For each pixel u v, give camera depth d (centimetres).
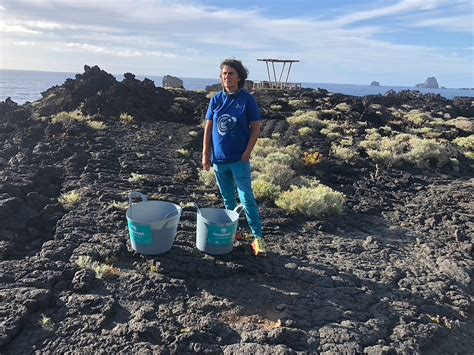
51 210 387
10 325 234
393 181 687
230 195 350
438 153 855
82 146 641
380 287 321
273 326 259
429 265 381
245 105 313
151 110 1065
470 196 623
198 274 305
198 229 330
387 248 403
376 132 1120
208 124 331
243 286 299
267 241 385
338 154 816
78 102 1015
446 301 319
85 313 254
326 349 244
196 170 613
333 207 486
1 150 586
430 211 539
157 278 293
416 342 258
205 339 243
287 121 1128
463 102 2384
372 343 253
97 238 341
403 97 2369
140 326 244
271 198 504
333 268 340
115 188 479
